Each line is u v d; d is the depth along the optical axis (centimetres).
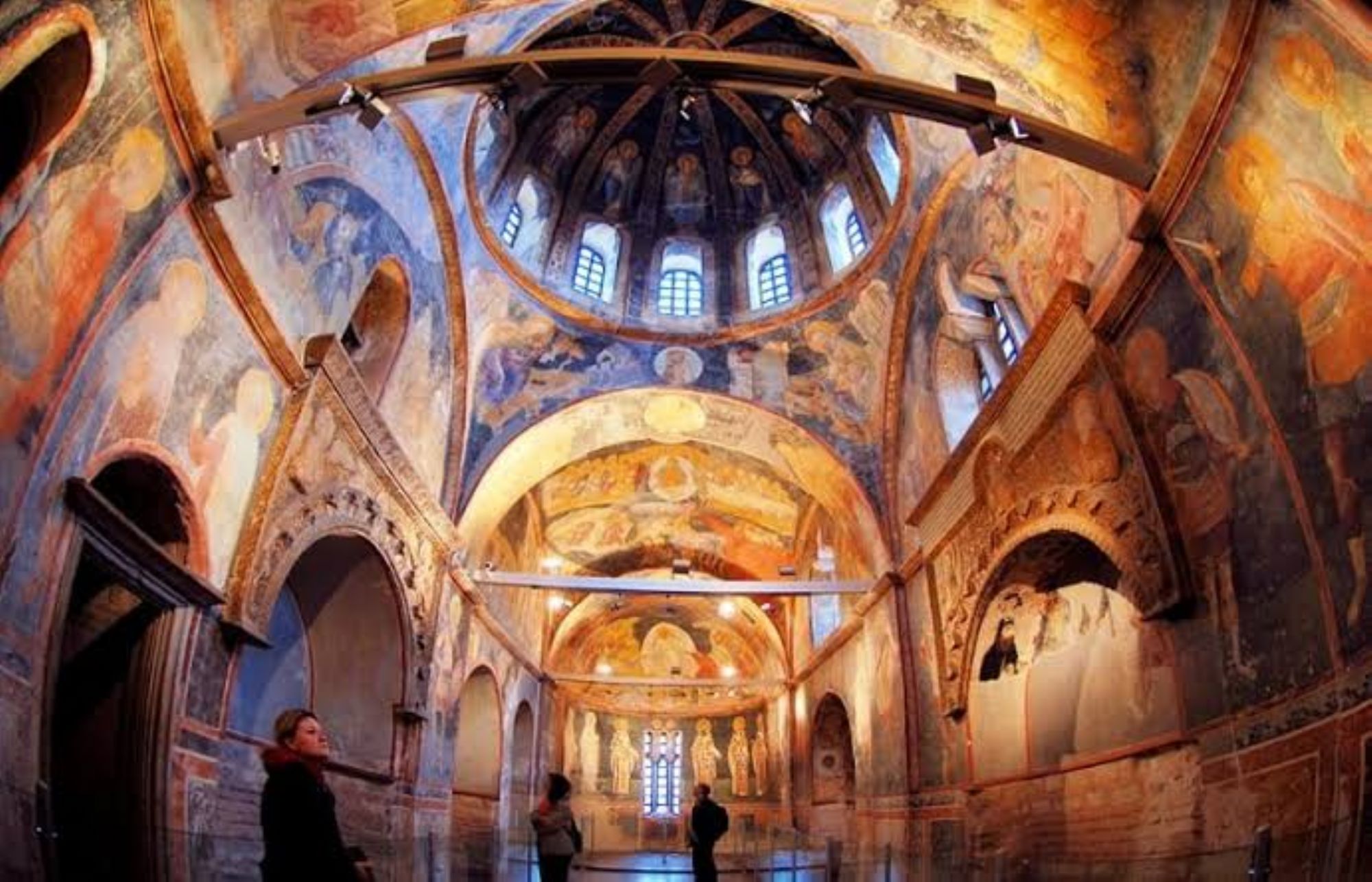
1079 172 1091
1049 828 1248
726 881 1706
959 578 1507
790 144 2038
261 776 1104
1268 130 764
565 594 3091
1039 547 1245
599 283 2081
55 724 887
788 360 1947
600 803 3544
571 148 2044
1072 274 1135
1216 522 894
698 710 3672
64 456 740
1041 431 1196
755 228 2133
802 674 2830
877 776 1930
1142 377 1001
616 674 3697
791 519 2577
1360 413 706
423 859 1017
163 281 857
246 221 980
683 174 2148
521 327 1873
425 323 1564
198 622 963
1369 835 475
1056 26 939
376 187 1287
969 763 1465
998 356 1533
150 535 942
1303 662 770
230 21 832
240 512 1043
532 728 2902
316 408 1148
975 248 1422
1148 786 1031
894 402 1811
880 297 1762
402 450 1419
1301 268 763
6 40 613
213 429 971
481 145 1742
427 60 956
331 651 1498
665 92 2045
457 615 1858
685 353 1975
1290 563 788
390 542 1441
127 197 776
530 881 1293
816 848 1858
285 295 1089
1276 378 798
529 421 1922
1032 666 1344
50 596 721
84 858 855
